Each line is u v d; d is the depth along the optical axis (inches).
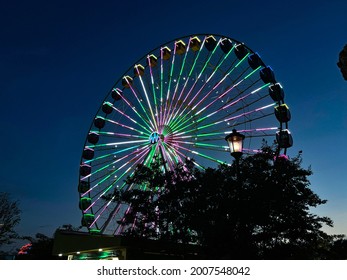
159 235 766.5
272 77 1239.5
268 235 640.4
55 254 954.1
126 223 812.6
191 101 1378.0
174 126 1390.3
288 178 679.1
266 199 641.0
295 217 655.8
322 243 810.2
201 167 995.9
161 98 1457.9
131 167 1441.9
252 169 690.2
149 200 800.9
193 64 1424.7
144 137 1457.9
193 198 721.6
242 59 1339.8
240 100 1301.7
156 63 1579.7
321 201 711.7
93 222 1391.5
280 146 1144.8
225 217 652.1
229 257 631.2
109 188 1451.8
